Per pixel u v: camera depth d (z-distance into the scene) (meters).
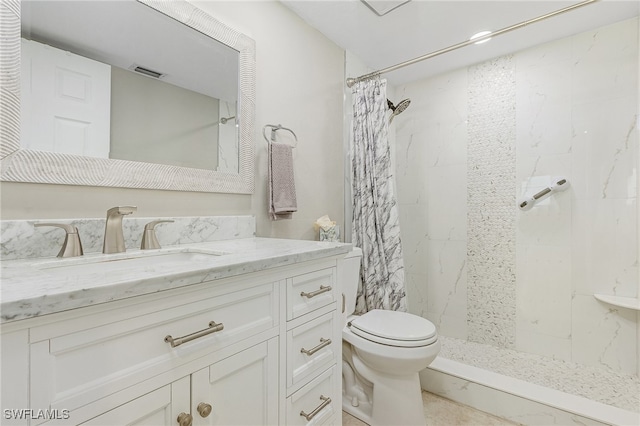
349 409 1.58
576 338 1.88
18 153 0.83
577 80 1.89
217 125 1.33
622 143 1.76
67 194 0.93
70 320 0.50
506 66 2.14
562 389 1.56
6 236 0.81
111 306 0.54
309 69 1.81
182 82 1.21
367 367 1.49
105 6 1.02
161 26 1.16
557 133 1.95
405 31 1.89
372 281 1.94
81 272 0.83
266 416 0.84
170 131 1.17
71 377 0.50
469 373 1.69
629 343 1.73
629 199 1.74
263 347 0.83
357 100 2.04
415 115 2.55
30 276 0.59
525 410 1.46
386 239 1.95
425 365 1.35
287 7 1.67
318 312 1.04
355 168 2.04
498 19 1.76
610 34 1.80
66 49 0.94
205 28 1.28
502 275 2.14
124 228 1.02
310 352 0.99
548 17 1.47
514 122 2.11
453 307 2.35
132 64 1.08
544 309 1.99
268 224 1.57
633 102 1.74
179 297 0.64
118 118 1.04
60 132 0.92
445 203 2.40
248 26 1.46
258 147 1.52
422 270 2.50
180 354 0.64
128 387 0.56
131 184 1.05
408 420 1.38
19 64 0.84
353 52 2.14
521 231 2.07
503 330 2.13
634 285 1.72
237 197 1.42
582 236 1.87
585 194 1.87
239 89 1.41
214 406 0.71
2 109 0.81
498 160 2.17
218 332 0.72
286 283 0.91
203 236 1.25
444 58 2.20
